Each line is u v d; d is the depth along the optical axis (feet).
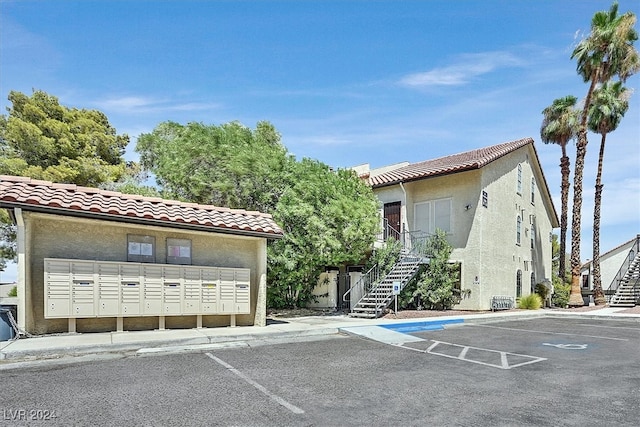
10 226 73.87
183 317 35.14
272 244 44.96
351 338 34.04
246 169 45.19
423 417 15.71
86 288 29.60
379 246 59.00
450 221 64.54
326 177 48.88
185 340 29.55
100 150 86.89
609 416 16.06
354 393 18.65
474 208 61.93
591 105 80.38
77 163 76.02
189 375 21.33
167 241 34.68
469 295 60.95
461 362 25.52
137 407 16.43
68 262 29.17
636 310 64.03
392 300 50.11
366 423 15.05
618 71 76.38
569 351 29.68
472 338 35.29
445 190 65.67
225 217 36.83
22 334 28.07
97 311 29.81
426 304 59.11
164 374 21.43
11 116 75.10
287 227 45.88
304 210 44.47
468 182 63.10
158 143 51.52
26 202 27.07
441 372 22.82
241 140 48.55
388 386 19.86
